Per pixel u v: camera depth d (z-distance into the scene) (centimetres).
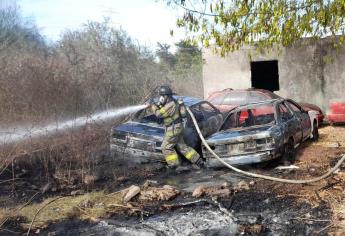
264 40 816
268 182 692
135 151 854
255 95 1179
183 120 859
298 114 909
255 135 745
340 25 795
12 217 599
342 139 1044
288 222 524
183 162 872
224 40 784
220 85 1516
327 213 541
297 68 1429
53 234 536
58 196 689
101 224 561
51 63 1114
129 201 639
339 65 1381
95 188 725
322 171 733
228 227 521
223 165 777
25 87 955
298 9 734
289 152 819
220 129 853
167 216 575
